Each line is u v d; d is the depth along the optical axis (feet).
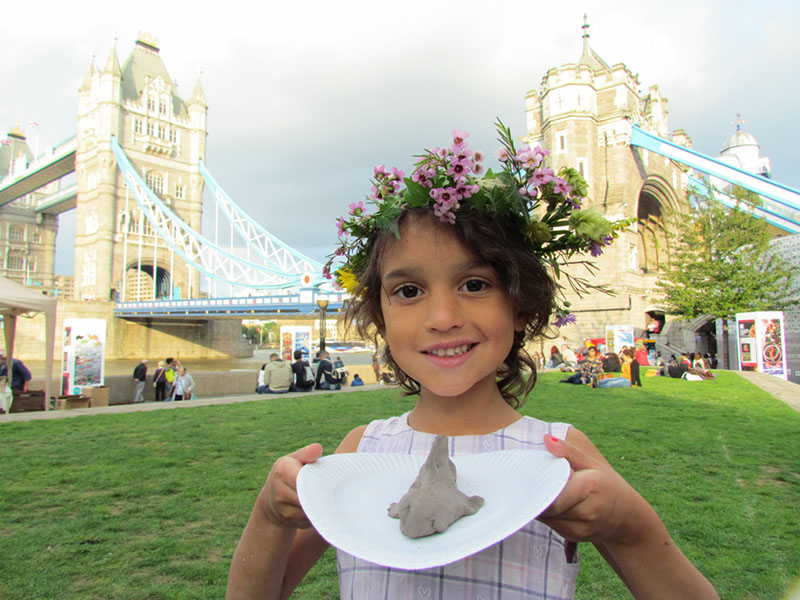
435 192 3.16
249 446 20.10
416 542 2.32
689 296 77.00
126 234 229.66
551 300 3.85
